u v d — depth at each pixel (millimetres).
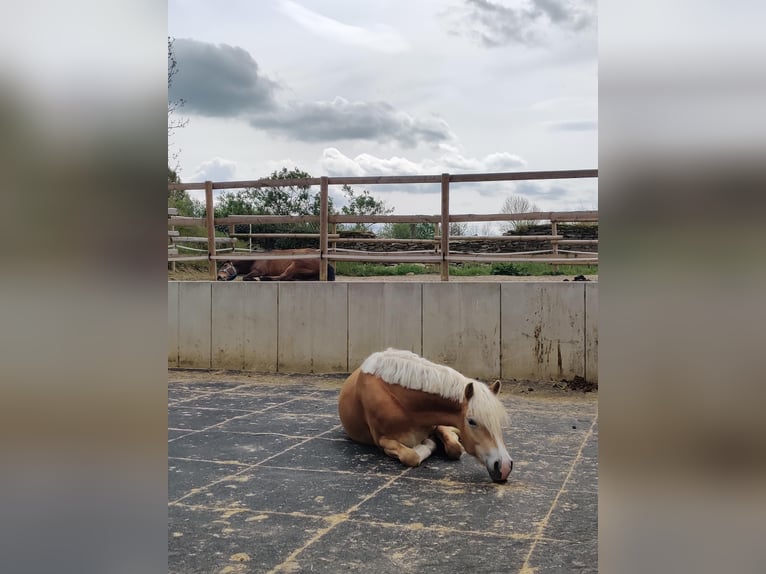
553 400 5141
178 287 6699
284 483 3096
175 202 11828
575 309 5582
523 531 2438
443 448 3824
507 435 4074
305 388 5715
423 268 10672
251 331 6480
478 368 5812
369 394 3617
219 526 2502
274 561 2154
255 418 4582
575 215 6414
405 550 2250
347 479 3170
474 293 5812
